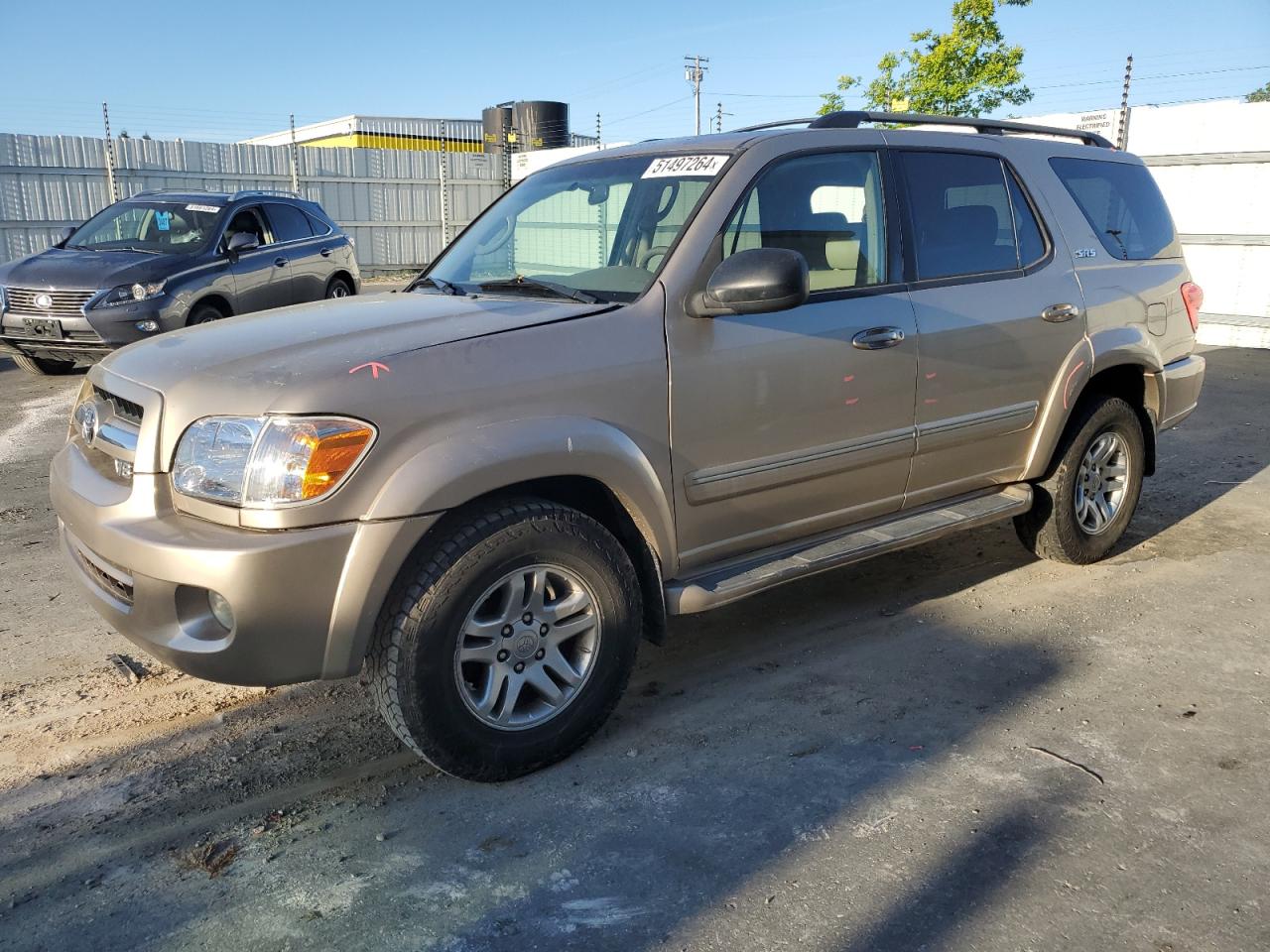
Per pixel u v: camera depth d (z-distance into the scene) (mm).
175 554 2516
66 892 2455
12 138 16469
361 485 2547
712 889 2455
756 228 3334
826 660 3758
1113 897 2406
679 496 3158
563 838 2662
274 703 3422
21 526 5328
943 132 4070
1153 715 3312
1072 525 4535
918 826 2697
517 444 2719
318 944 2275
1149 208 4887
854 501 3705
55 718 3307
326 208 20984
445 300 3330
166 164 18391
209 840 2662
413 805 2820
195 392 2680
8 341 8961
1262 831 2670
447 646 2689
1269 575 4625
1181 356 4941
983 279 3967
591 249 3514
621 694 3098
